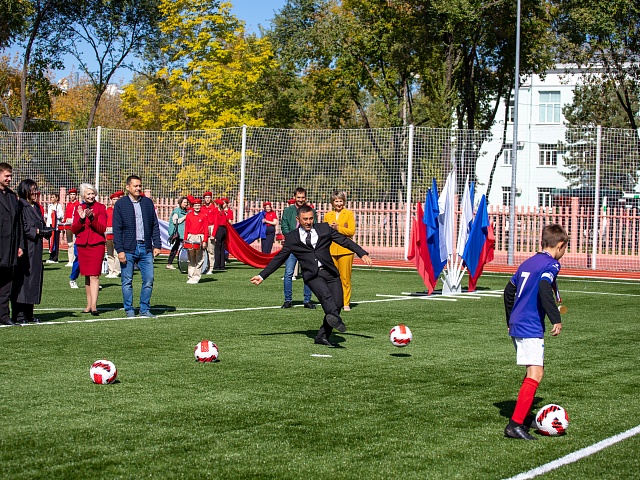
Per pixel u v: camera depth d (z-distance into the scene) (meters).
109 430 5.93
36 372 8.00
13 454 5.30
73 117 60.97
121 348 9.52
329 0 45.75
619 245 25.58
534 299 6.14
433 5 35.91
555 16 38.31
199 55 44.69
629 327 12.34
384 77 45.94
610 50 36.91
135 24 45.91
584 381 8.16
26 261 11.53
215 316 12.74
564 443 5.87
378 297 16.28
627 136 25.20
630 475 5.11
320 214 26.34
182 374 8.02
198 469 5.07
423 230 16.75
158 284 18.34
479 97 43.94
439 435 6.01
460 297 16.55
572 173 26.02
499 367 8.73
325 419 6.39
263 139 26.22
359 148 26.12
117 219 12.41
